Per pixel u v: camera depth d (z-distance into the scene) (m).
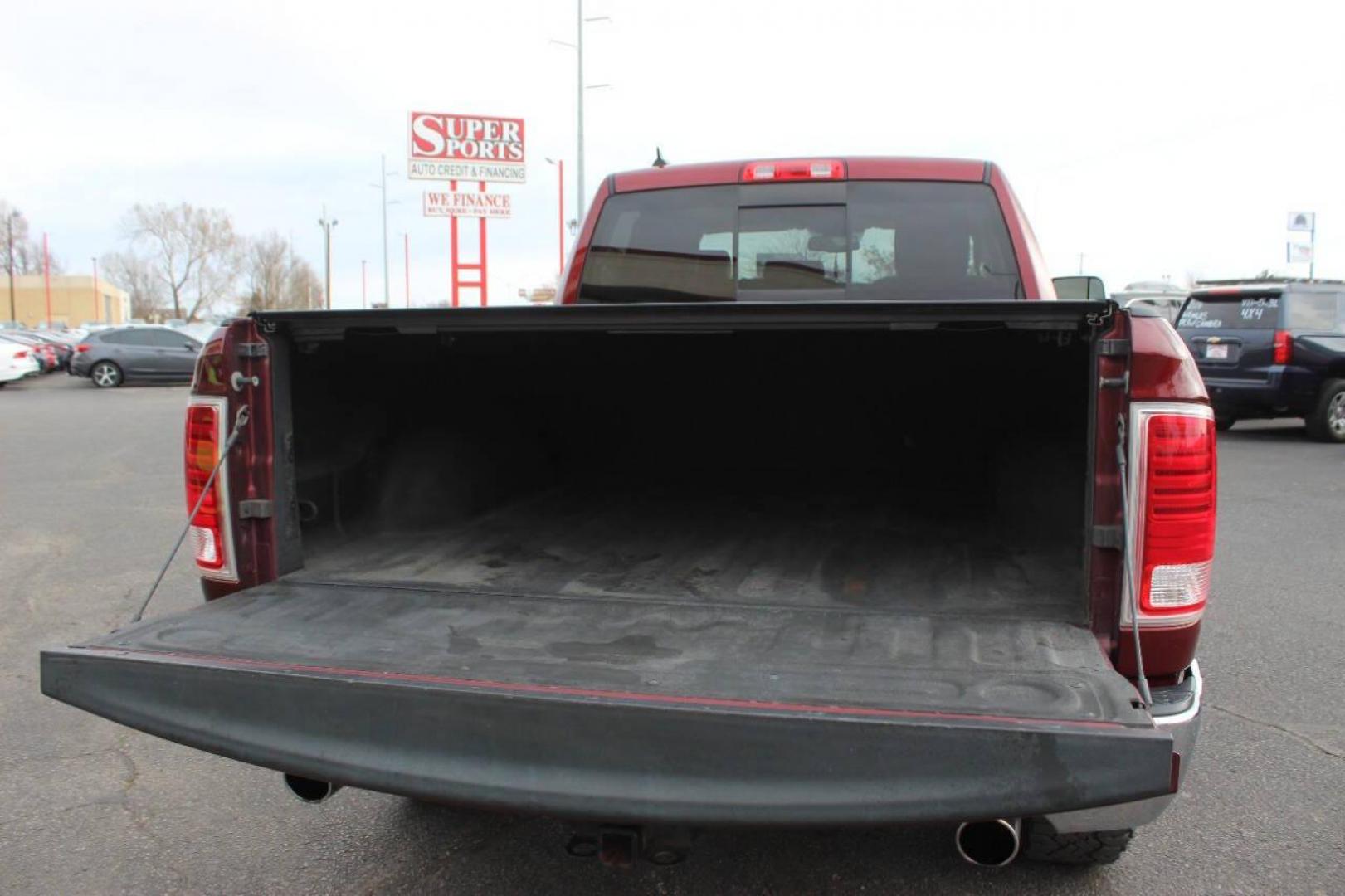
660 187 4.63
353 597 2.86
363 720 2.12
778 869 3.02
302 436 3.08
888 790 1.88
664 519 3.91
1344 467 10.41
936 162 4.41
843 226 4.42
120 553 7.04
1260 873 2.97
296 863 3.10
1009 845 2.23
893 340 3.46
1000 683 2.09
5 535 7.60
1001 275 4.29
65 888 2.97
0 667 4.82
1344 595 5.78
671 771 1.96
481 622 2.64
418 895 2.92
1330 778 3.56
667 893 2.90
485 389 4.01
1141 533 2.31
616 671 2.21
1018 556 3.25
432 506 3.74
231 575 2.94
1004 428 3.54
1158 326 2.32
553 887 2.95
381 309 2.67
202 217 87.75
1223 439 12.98
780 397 4.18
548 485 4.53
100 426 15.45
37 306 90.38
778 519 3.87
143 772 3.75
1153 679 2.40
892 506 4.06
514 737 2.04
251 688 2.20
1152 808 2.35
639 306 2.40
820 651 2.34
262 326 2.87
